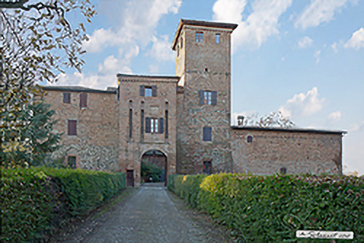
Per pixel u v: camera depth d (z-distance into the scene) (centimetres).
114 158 3188
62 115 3166
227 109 3469
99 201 1373
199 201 1282
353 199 453
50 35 764
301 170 3447
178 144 3341
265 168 3403
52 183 788
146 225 1015
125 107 3228
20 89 738
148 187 3244
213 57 3522
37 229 670
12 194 567
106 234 864
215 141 3397
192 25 3512
